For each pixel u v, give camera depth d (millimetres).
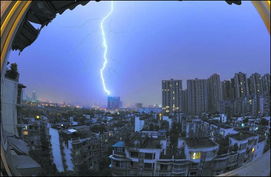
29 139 95125
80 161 88562
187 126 123875
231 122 146125
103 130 147625
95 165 97000
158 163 68438
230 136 90125
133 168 70250
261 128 115688
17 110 101438
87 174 62219
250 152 80375
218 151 73562
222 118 162125
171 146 78750
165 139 85250
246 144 82625
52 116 172500
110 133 148625
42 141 95188
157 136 91812
